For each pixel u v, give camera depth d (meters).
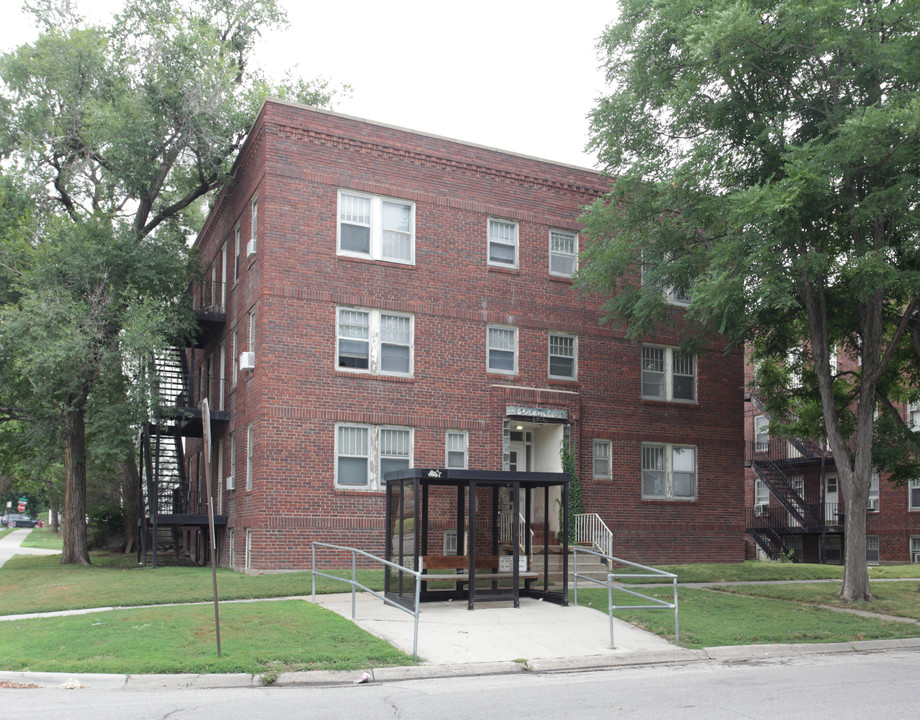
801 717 8.36
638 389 25.62
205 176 26.52
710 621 15.05
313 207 21.89
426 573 16.45
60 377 23.30
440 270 23.23
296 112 21.95
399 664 11.14
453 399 22.95
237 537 23.06
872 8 16.39
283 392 21.06
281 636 12.31
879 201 16.53
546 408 23.92
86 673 10.38
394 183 22.92
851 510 19.00
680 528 25.66
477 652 12.07
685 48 17.72
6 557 34.03
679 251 20.84
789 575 22.88
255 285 22.25
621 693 9.71
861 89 17.56
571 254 25.30
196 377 31.12
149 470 25.25
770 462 40.00
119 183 26.55
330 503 21.25
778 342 22.66
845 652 13.68
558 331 24.69
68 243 23.75
